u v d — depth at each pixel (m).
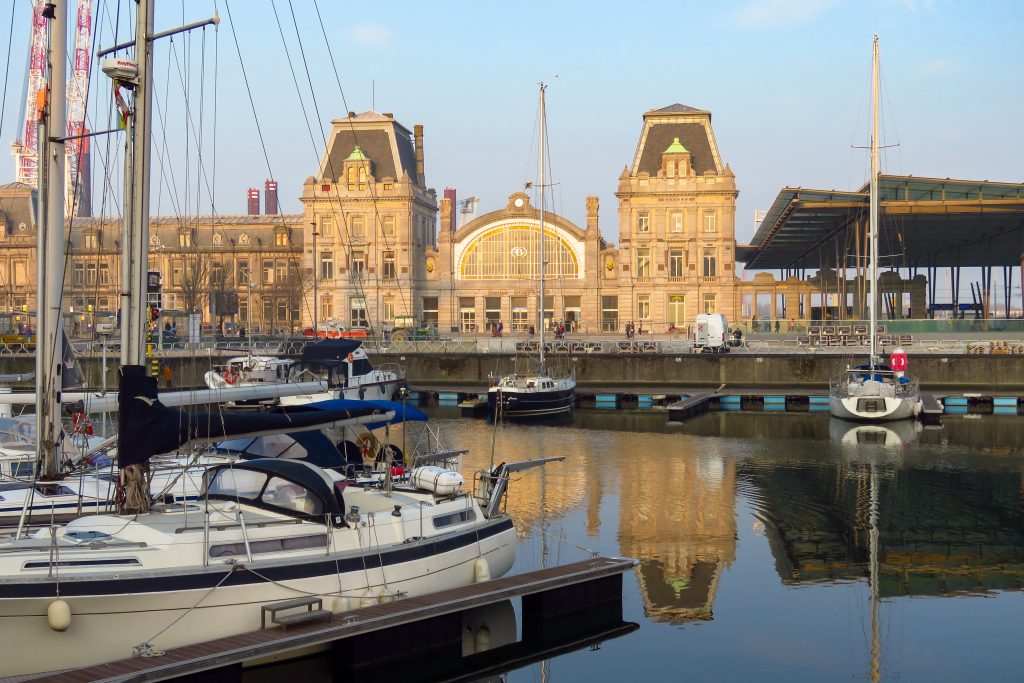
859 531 29.80
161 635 16.41
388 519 19.42
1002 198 77.31
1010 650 20.22
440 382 78.88
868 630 21.28
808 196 79.19
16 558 16.22
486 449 45.66
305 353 55.88
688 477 38.34
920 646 20.30
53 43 22.08
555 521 30.81
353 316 105.38
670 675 18.77
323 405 24.42
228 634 16.94
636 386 76.88
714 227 101.75
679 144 102.06
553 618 20.31
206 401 21.27
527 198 104.06
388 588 18.78
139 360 18.64
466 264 105.81
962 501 34.00
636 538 28.77
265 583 17.27
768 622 21.81
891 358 61.12
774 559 26.75
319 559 17.86
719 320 80.38
